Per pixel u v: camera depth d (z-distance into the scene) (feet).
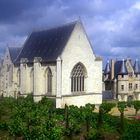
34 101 331.36
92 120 216.33
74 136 179.63
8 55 414.62
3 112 245.45
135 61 467.52
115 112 316.19
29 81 368.48
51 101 316.60
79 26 341.62
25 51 390.42
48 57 340.59
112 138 173.47
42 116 180.75
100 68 355.97
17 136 159.84
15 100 319.68
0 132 180.86
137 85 458.50
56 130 137.90
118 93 449.89
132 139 162.30
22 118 172.45
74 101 336.90
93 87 353.31
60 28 356.38
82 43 343.87
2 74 428.97
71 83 336.49
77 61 339.57
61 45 334.65
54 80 332.39
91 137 170.50
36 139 132.57
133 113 310.24
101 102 358.02
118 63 465.06
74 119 200.85
